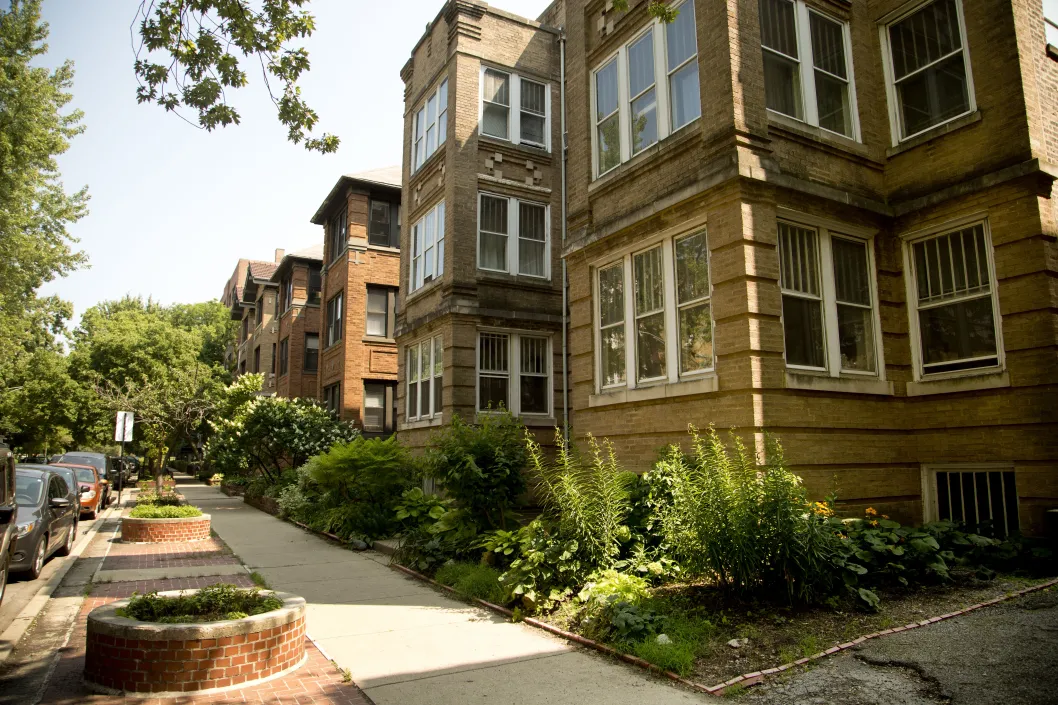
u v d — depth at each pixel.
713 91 9.58
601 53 12.51
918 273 10.25
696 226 9.91
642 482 8.55
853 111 10.71
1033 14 9.59
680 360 10.07
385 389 25.88
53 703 5.06
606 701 4.92
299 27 7.65
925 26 10.45
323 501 16.03
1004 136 9.27
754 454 8.39
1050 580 7.29
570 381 17.61
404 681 5.45
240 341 49.53
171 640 5.27
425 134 19.75
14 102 20.84
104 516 19.86
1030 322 8.80
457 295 16.67
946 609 6.42
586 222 12.31
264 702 5.04
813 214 9.66
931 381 9.86
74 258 28.09
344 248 26.62
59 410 34.91
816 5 10.63
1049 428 8.51
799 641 5.69
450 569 9.27
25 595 9.08
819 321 9.66
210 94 7.57
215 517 18.78
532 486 13.13
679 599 6.84
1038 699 4.44
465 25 17.69
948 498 9.70
